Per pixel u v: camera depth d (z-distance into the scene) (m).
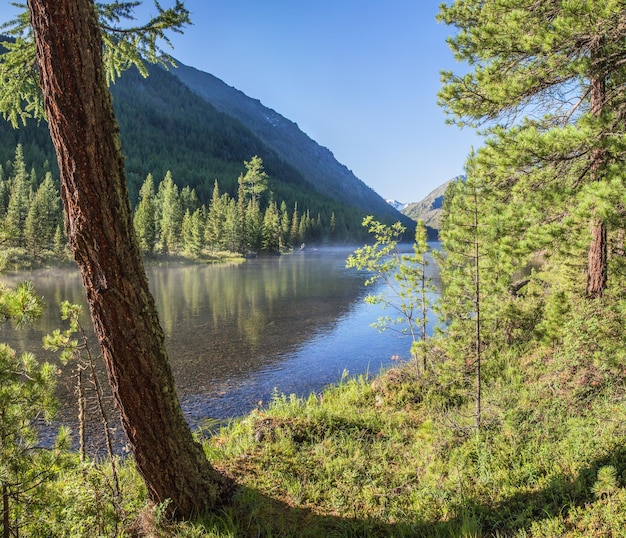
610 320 6.93
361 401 9.11
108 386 11.83
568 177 7.11
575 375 7.00
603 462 4.70
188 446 4.45
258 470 5.65
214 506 4.62
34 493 3.63
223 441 7.21
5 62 4.41
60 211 64.50
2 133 104.62
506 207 7.32
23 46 4.39
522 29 7.11
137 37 4.76
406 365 10.29
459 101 8.20
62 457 3.96
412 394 8.76
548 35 6.38
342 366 14.12
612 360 6.43
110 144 3.57
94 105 3.43
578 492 4.34
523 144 6.57
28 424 3.75
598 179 6.74
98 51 3.49
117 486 4.52
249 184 120.19
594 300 7.64
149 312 3.97
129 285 3.77
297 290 32.31
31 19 3.33
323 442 6.70
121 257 3.70
